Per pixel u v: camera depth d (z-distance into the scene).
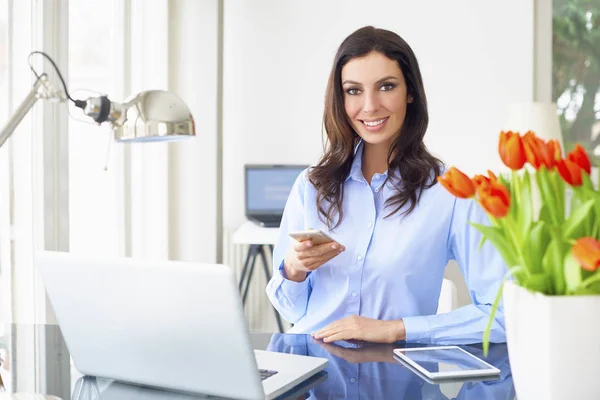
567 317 0.97
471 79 4.29
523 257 1.00
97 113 1.27
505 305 1.08
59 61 2.55
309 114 4.39
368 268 1.87
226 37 4.40
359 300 1.87
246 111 4.42
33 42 2.44
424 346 1.61
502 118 4.29
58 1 2.54
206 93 4.08
